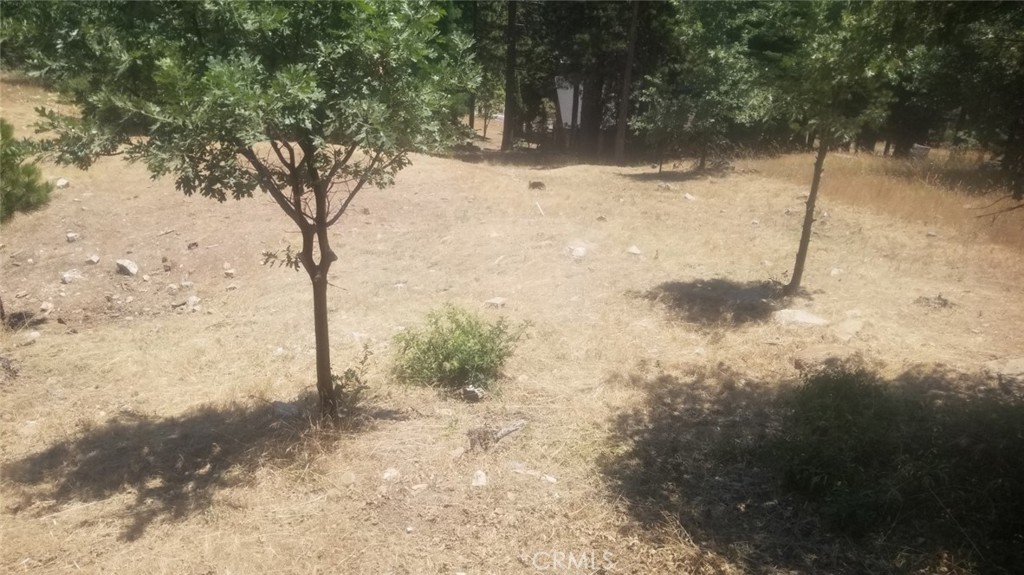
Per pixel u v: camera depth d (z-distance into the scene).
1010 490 4.52
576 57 26.25
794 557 4.27
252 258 10.59
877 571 4.12
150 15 4.83
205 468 5.44
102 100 4.45
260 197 12.74
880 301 8.73
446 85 5.31
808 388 5.97
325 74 4.93
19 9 4.77
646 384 6.65
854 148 25.00
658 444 5.58
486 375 6.69
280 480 5.17
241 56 4.61
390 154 5.04
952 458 4.98
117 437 5.98
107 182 12.80
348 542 4.49
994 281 9.55
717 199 14.95
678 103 19.30
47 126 4.64
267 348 7.78
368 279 9.77
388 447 5.51
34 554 4.47
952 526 4.33
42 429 6.18
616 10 24.94
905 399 5.91
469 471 5.21
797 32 9.01
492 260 10.45
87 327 8.88
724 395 6.39
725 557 4.28
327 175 5.26
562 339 7.69
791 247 11.22
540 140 34.31
